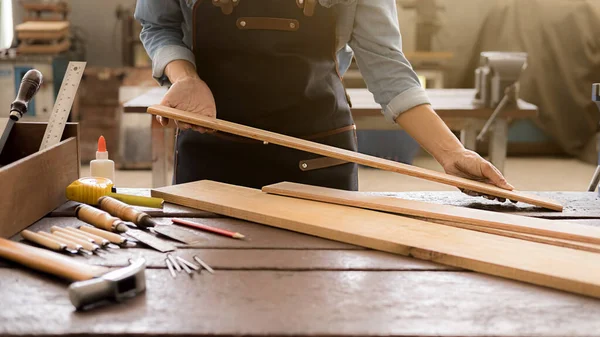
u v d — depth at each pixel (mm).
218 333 764
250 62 1668
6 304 840
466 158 1438
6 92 5188
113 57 6441
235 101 1692
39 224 1189
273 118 1699
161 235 1125
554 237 1109
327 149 1354
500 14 5875
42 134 1450
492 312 834
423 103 1518
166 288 894
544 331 785
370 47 1607
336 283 919
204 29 1659
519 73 3168
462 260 986
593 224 1270
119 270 870
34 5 5402
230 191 1376
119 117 5391
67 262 937
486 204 1402
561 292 905
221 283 914
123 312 817
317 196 1312
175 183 1792
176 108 1457
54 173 1285
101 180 1357
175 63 1619
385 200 1294
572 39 5789
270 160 1700
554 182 5051
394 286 912
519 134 6094
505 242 1072
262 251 1050
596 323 810
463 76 6023
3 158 1458
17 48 5230
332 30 1663
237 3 1631
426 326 791
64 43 5449
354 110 3113
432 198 1439
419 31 5496
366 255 1041
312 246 1080
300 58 1663
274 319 801
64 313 814
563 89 5879
